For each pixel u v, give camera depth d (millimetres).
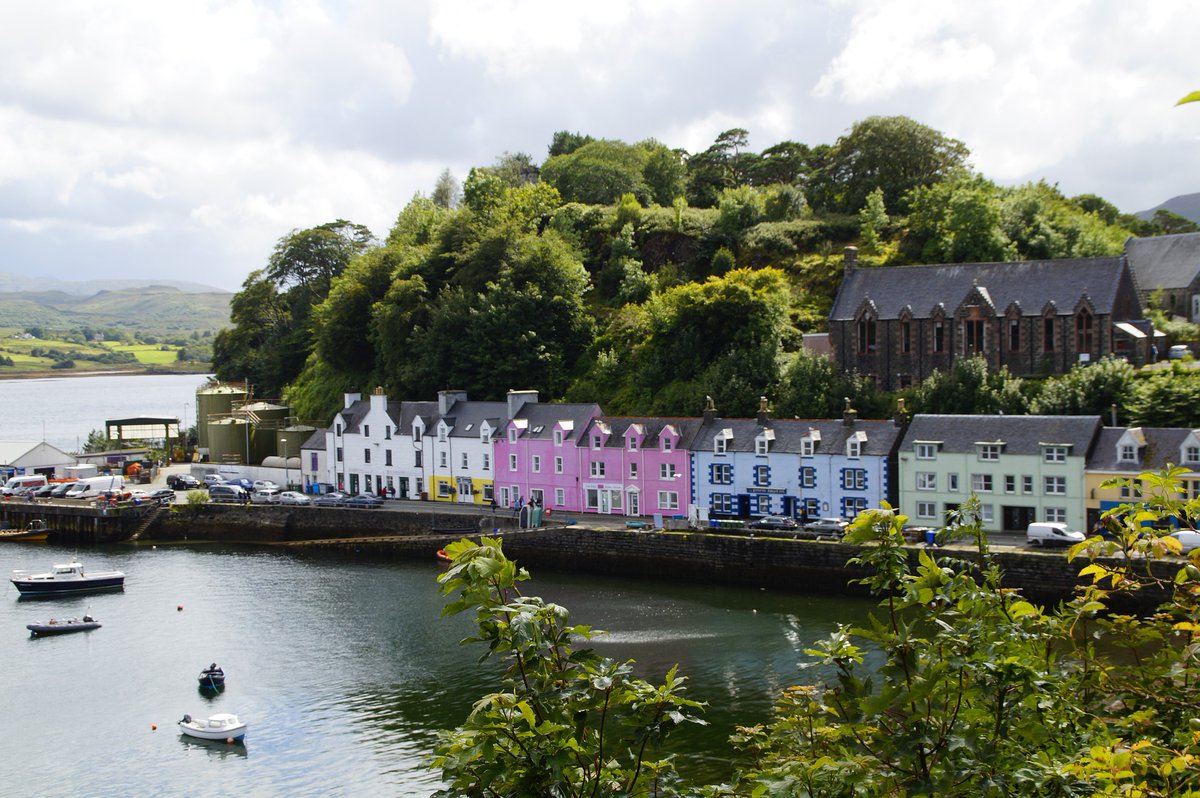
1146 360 86938
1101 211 156250
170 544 96875
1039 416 73875
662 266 134000
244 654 60969
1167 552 13469
